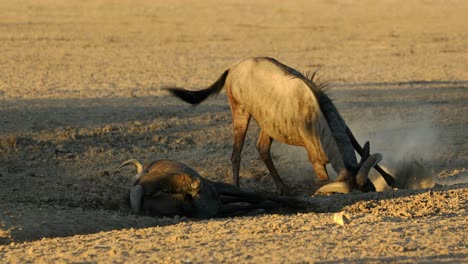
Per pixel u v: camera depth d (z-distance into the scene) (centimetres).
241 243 2686
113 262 2486
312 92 4003
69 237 2984
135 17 14900
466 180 4566
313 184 4628
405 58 10312
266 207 3741
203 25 13788
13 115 6247
